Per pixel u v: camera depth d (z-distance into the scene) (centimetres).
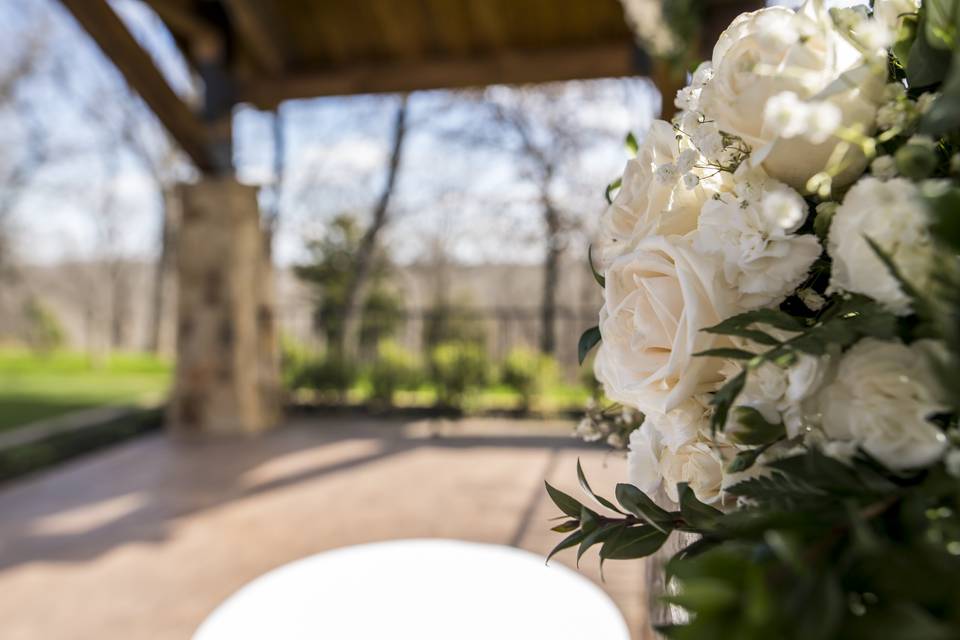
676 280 40
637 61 490
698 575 25
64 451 467
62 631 236
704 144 41
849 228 32
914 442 30
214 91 525
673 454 44
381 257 1108
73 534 325
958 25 33
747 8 234
